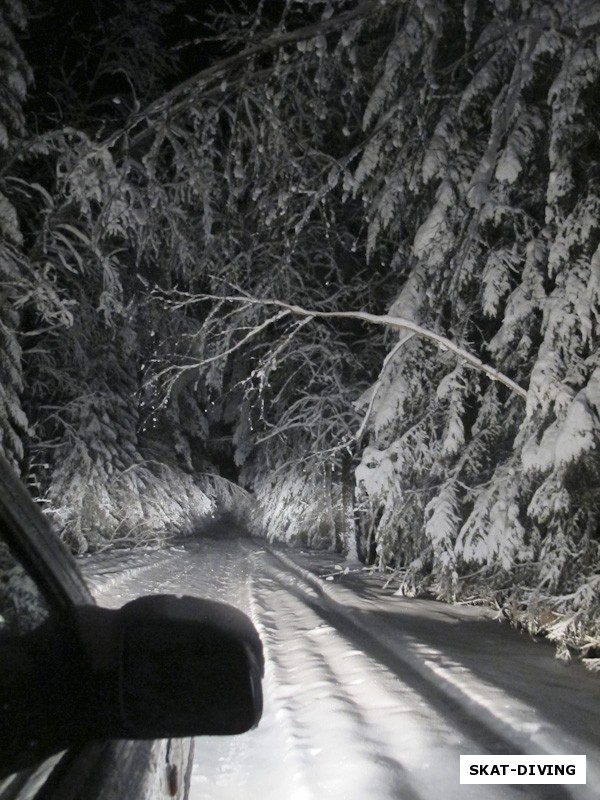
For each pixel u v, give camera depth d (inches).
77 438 734.5
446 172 368.8
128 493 813.2
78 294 674.8
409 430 436.5
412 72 386.3
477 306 423.5
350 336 727.7
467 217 374.6
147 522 864.3
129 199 452.1
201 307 777.6
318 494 826.8
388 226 470.6
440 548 400.5
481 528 369.7
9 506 65.4
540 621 339.9
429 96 331.6
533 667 267.9
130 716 68.4
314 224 653.9
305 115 439.2
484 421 413.1
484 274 364.8
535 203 384.2
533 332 368.8
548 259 324.5
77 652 72.6
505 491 362.9
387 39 432.1
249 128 447.8
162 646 68.6
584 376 304.7
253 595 446.6
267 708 206.8
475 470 410.9
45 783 58.9
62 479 724.0
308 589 480.1
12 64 412.8
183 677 68.2
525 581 372.8
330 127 506.0
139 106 376.5
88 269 573.3
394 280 604.7
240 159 391.5
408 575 466.6
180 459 1135.6
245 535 1270.9
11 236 414.0
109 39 703.7
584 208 309.1
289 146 409.1
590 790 141.6
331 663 243.9
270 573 614.5
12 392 488.4
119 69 697.0
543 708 195.2
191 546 962.7
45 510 697.0
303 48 321.7
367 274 677.9
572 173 332.8
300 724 181.9
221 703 67.8
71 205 480.7
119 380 845.2
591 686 245.4
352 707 189.5
